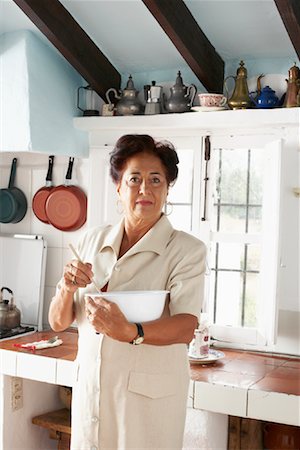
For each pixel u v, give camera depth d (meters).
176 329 1.83
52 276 3.80
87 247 2.11
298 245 3.13
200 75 3.12
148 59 3.42
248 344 3.25
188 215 3.43
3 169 3.98
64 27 3.12
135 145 1.94
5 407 3.14
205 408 2.63
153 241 1.96
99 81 3.42
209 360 2.93
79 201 3.67
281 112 3.00
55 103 3.40
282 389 2.55
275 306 2.94
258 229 3.27
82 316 2.01
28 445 3.28
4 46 3.32
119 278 1.97
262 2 2.81
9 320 3.57
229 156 3.34
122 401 1.90
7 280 3.86
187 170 3.43
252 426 2.88
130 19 3.11
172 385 1.93
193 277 1.92
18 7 3.09
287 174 3.15
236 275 3.31
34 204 3.81
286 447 2.93
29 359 3.04
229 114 3.11
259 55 3.21
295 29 2.67
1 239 3.89
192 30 2.98
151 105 3.33
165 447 1.93
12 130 3.30
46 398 3.39
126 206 1.97
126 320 1.76
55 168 3.81
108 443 1.93
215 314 3.36
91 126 3.47
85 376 1.96
